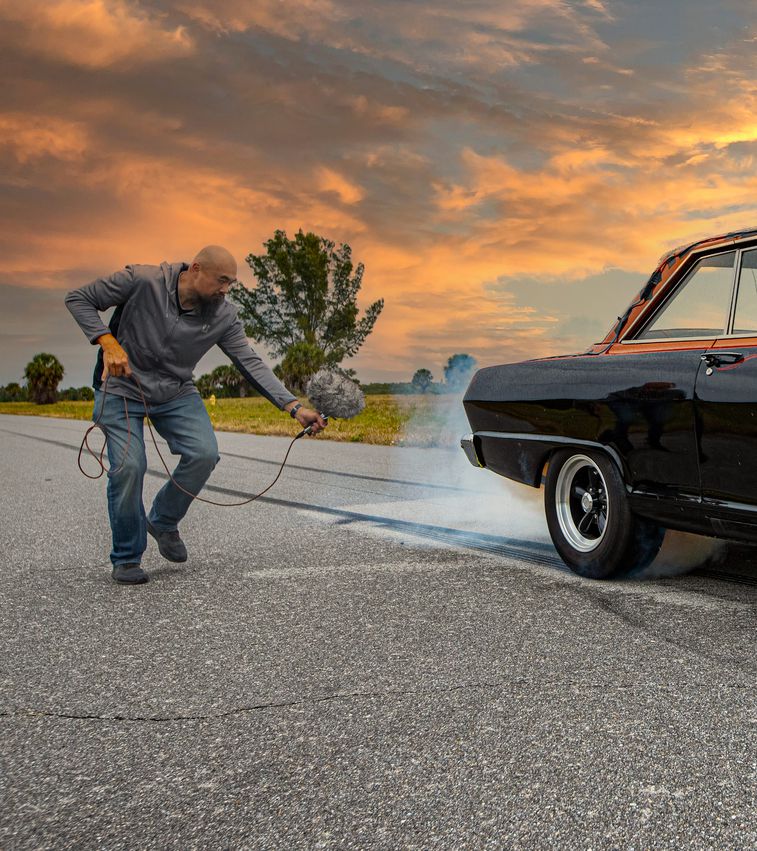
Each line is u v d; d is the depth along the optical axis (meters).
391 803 2.35
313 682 3.28
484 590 4.62
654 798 2.34
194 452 5.07
